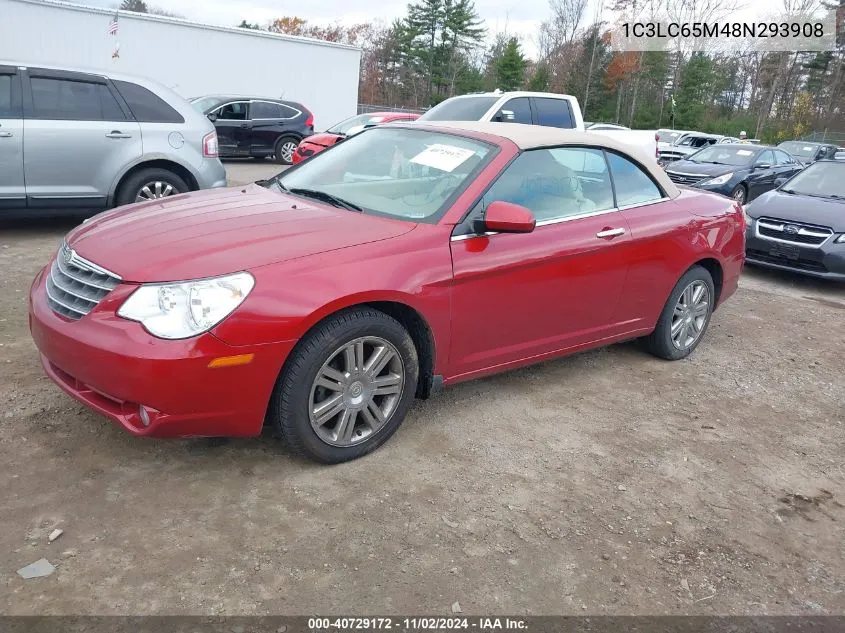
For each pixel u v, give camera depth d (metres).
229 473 3.14
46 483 2.94
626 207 4.50
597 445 3.72
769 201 8.49
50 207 7.03
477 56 62.06
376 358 3.25
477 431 3.75
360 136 4.60
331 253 3.11
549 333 4.08
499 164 3.78
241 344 2.80
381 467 3.30
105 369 2.77
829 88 57.16
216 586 2.45
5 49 16.88
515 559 2.74
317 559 2.63
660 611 2.55
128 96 7.39
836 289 8.08
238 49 20.48
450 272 3.42
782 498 3.39
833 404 4.60
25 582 2.39
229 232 3.19
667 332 4.92
